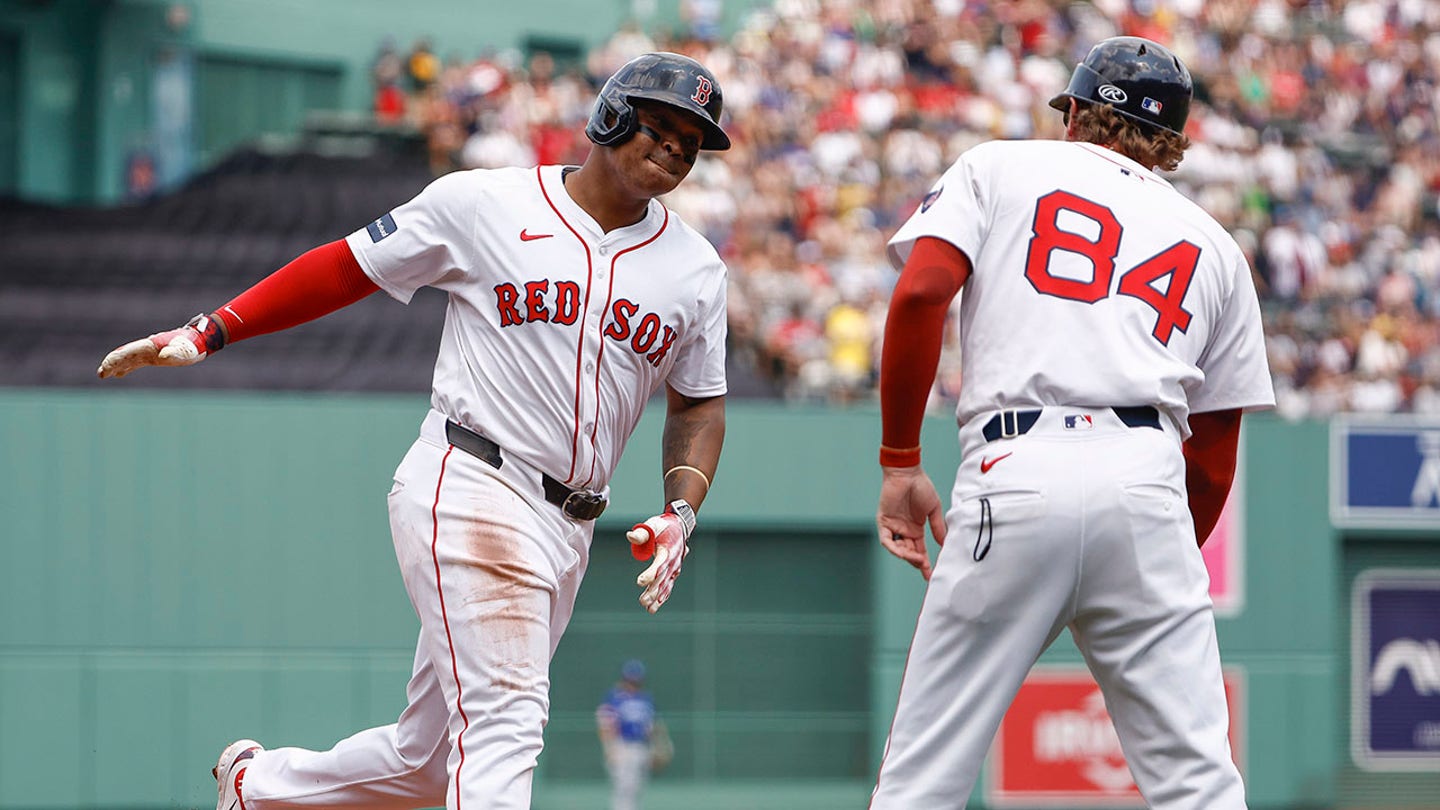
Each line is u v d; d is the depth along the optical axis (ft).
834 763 176.14
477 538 42.91
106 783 161.17
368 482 165.58
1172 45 234.99
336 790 46.73
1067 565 40.81
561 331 43.11
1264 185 220.02
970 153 43.42
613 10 246.47
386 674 164.86
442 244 43.47
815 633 176.35
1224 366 44.19
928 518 43.83
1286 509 175.22
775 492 172.45
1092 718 169.07
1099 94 44.04
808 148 215.31
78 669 161.48
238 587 163.63
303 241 199.72
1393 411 198.80
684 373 46.68
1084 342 41.19
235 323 43.06
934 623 42.16
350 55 235.81
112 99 227.81
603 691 175.01
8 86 223.51
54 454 162.20
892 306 42.01
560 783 174.50
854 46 227.61
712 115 42.34
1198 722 41.29
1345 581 177.37
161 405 163.43
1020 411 41.29
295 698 163.73
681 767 175.32
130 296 186.09
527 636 42.96
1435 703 178.09
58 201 226.58
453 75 229.04
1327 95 236.02
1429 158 231.50
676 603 175.52
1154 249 42.34
